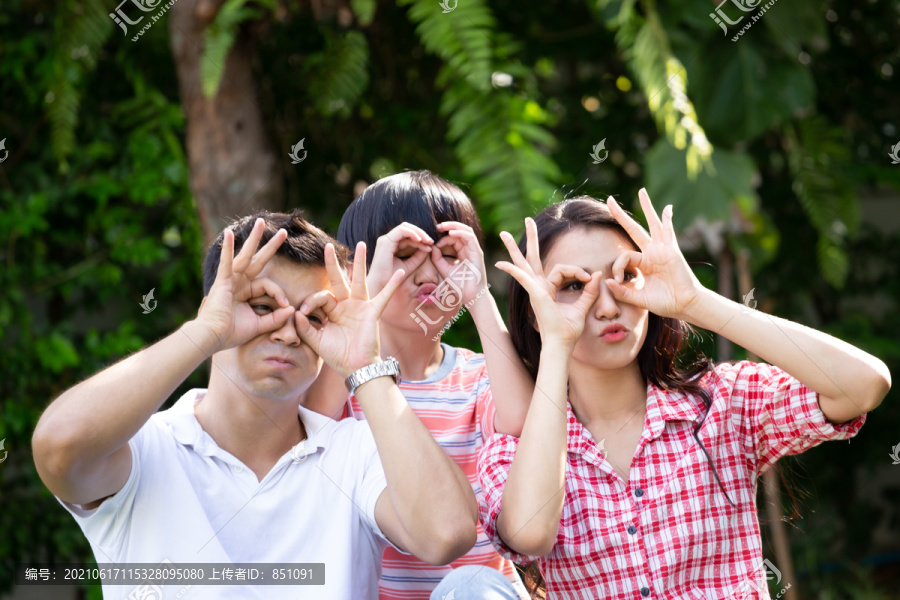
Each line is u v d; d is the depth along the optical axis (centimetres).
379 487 130
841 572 359
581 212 142
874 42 360
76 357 304
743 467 139
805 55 313
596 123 340
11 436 305
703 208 259
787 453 140
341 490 133
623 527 134
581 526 136
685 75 273
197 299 329
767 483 187
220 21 254
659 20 276
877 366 126
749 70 283
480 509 139
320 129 323
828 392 127
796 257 371
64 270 332
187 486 127
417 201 158
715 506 136
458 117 252
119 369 115
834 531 364
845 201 312
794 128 320
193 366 118
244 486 130
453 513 122
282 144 319
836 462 373
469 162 248
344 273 139
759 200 360
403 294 152
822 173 312
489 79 246
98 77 329
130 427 114
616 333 134
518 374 148
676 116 259
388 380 128
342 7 284
